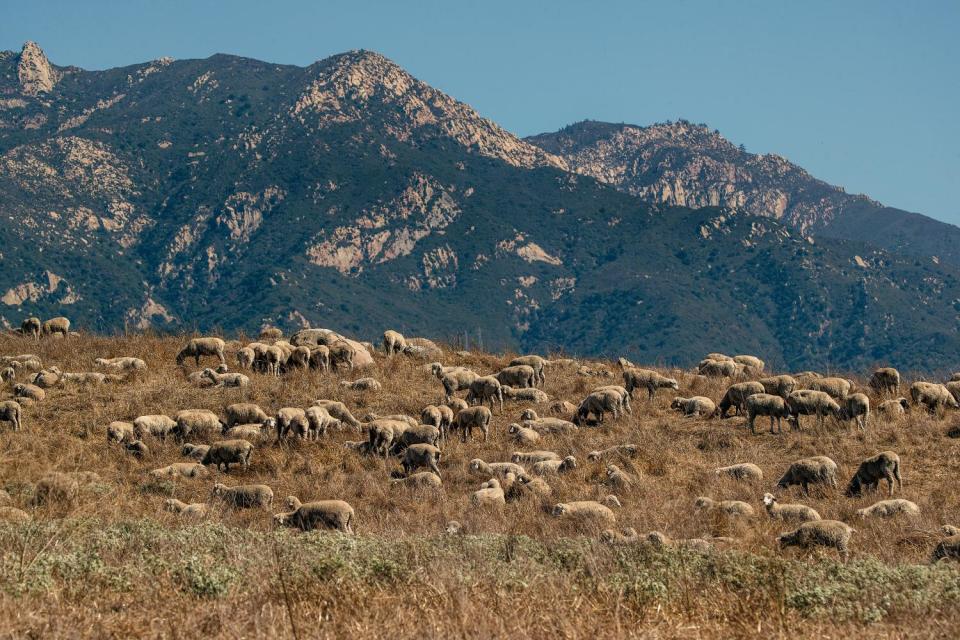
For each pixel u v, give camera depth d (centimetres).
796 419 11931
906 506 9000
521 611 5262
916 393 12706
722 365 15012
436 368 14850
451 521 8825
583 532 8281
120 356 15575
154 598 5547
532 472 10788
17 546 6353
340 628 4991
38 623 4925
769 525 8481
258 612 5134
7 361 14625
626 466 10831
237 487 9631
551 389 14362
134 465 10831
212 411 12662
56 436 11581
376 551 6606
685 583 5916
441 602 5341
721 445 11588
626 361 16162
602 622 5162
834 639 5044
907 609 5572
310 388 13700
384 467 10944
